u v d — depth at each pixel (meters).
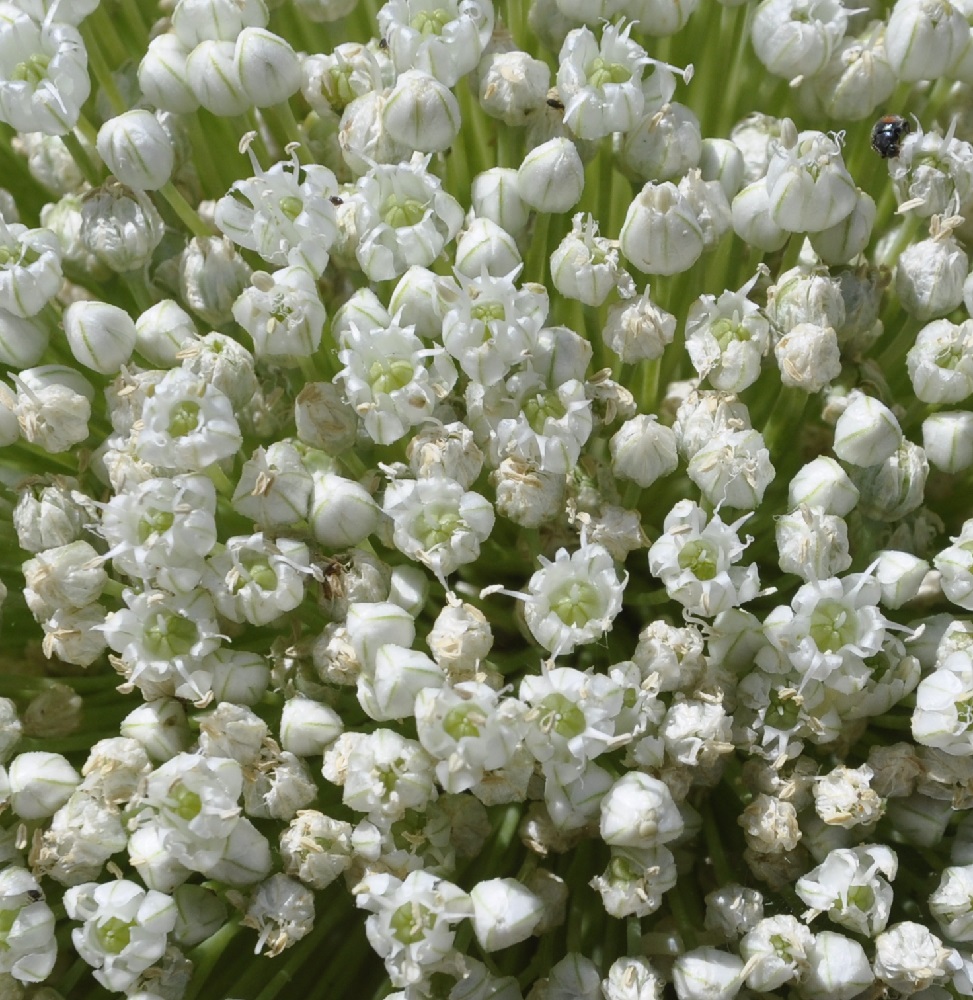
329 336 0.10
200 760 0.08
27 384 0.10
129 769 0.09
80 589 0.09
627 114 0.10
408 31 0.10
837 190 0.10
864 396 0.10
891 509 0.10
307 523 0.09
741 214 0.10
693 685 0.09
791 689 0.09
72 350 0.10
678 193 0.10
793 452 0.10
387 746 0.08
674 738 0.09
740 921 0.09
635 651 0.09
